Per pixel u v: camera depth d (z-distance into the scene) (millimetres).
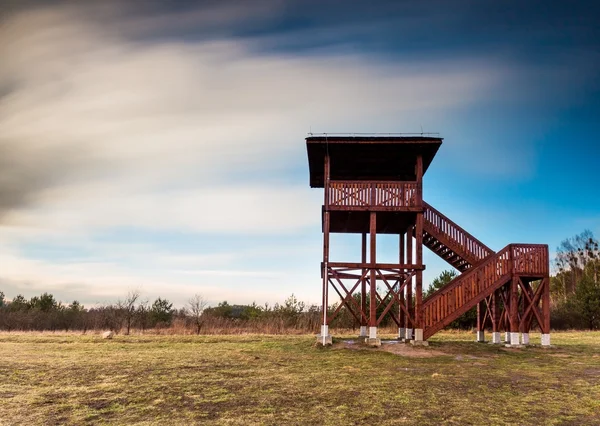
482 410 10008
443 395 11344
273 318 36062
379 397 11102
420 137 20094
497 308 22609
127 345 21219
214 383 12594
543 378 13578
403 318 23078
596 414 9758
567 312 40250
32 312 38594
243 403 10523
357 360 16672
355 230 24594
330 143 20188
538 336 28203
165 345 21359
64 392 11484
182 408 10109
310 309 37406
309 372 14328
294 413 9719
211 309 40625
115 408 10102
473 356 17797
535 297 20938
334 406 10281
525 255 20812
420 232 20219
